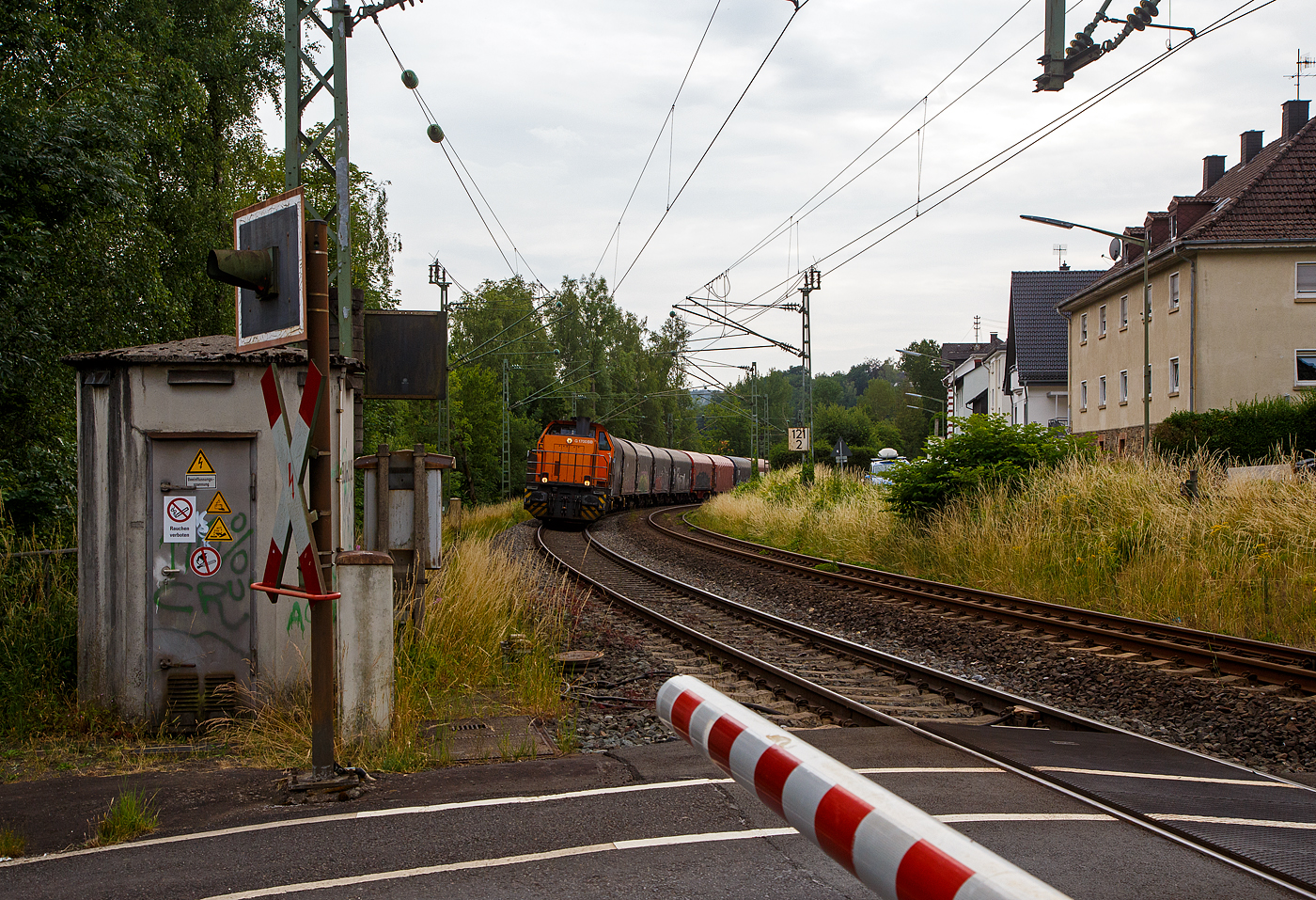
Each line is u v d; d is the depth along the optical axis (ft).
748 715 5.25
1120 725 22.75
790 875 12.05
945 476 56.65
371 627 18.29
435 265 112.57
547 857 12.74
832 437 295.89
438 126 51.19
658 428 253.44
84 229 49.57
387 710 18.42
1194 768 17.60
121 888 11.96
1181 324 99.91
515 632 30.30
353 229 103.71
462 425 155.94
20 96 44.29
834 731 20.30
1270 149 114.62
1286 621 32.17
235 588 21.33
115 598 21.22
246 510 21.39
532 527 105.60
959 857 3.64
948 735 19.48
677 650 32.09
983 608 37.73
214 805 15.25
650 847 13.03
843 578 49.90
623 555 72.79
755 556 64.03
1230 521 39.04
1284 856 12.71
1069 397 136.46
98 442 21.38
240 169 92.38
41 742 19.84
